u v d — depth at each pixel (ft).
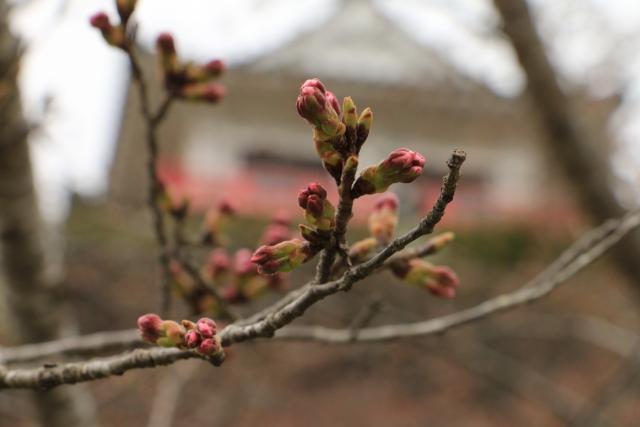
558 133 13.87
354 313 19.98
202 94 7.01
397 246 4.01
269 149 46.78
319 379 30.01
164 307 7.29
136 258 25.12
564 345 31.40
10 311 10.27
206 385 23.48
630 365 14.07
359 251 5.40
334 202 29.71
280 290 7.38
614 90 26.58
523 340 30.96
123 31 6.59
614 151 27.68
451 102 45.80
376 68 49.60
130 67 6.73
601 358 31.32
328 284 4.26
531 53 13.76
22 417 13.01
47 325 10.29
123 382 20.01
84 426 10.16
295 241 4.39
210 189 44.60
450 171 3.70
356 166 4.14
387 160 4.17
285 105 45.98
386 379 30.73
